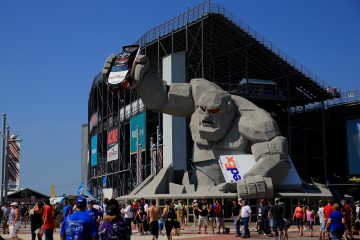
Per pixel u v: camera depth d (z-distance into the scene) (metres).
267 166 30.39
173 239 20.91
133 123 55.78
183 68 47.69
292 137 63.62
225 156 31.77
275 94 54.22
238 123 32.28
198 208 25.48
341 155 65.06
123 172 57.94
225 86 57.00
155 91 32.19
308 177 61.94
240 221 24.09
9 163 37.16
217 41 51.88
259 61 54.59
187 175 34.38
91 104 72.06
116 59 31.84
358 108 57.84
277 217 19.12
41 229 15.69
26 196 50.09
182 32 50.22
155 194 32.56
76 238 9.15
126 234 9.05
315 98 58.56
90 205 14.42
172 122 47.34
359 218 22.92
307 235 24.30
